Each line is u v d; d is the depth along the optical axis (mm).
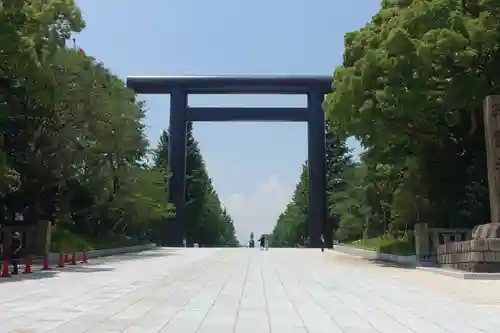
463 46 23422
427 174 30156
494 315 11078
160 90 59875
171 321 10250
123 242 46406
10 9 21938
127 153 42812
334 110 29125
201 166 81188
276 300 13375
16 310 11570
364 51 29062
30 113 29125
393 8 30172
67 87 29781
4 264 20438
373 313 11359
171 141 59594
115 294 14469
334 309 11930
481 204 29453
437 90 25766
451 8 25781
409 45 24531
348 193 55812
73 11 26953
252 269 23812
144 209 44938
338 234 60156
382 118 27078
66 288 15961
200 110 60125
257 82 59125
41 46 24719
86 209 39125
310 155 59750
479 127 28094
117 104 36938
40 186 32594
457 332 9281
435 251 26266
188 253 40594
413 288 16156
